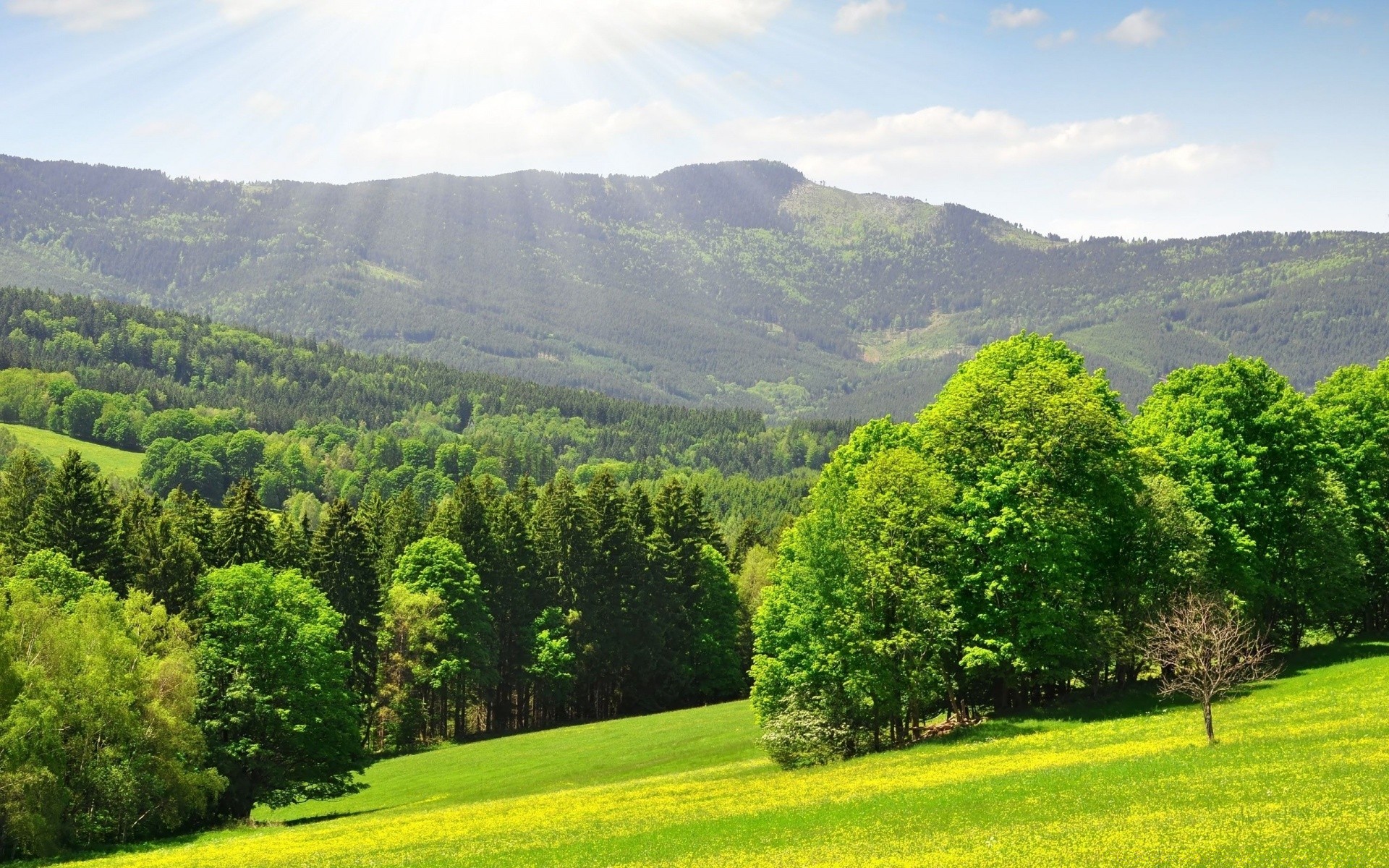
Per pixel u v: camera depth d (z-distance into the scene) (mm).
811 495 63594
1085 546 54938
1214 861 23125
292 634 63938
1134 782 34031
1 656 50625
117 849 51719
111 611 58219
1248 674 58031
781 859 30000
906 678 52438
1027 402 55219
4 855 49969
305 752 64250
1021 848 26781
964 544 55031
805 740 55656
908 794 38250
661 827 39281
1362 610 77938
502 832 43312
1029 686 59000
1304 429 63219
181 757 56656
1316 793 28547
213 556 77812
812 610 57719
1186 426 64938
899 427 65000
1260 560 61406
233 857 43219
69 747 53062
